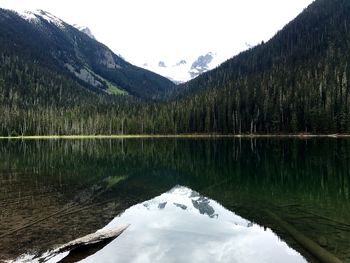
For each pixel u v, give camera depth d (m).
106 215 22.12
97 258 15.24
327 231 18.20
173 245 16.75
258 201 25.50
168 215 22.19
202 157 60.09
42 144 107.12
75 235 18.25
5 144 106.38
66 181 35.00
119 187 32.12
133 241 17.31
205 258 15.15
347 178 34.66
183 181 35.47
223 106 150.50
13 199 26.41
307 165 44.72
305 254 15.46
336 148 70.94
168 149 80.31
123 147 90.00
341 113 120.56
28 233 18.53
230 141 109.50
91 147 90.69
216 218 21.30
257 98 148.38
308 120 128.00
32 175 38.84
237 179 35.81
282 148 74.12
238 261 14.86
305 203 24.48
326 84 139.12
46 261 15.02
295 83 152.62
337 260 14.35
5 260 15.11
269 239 17.38
